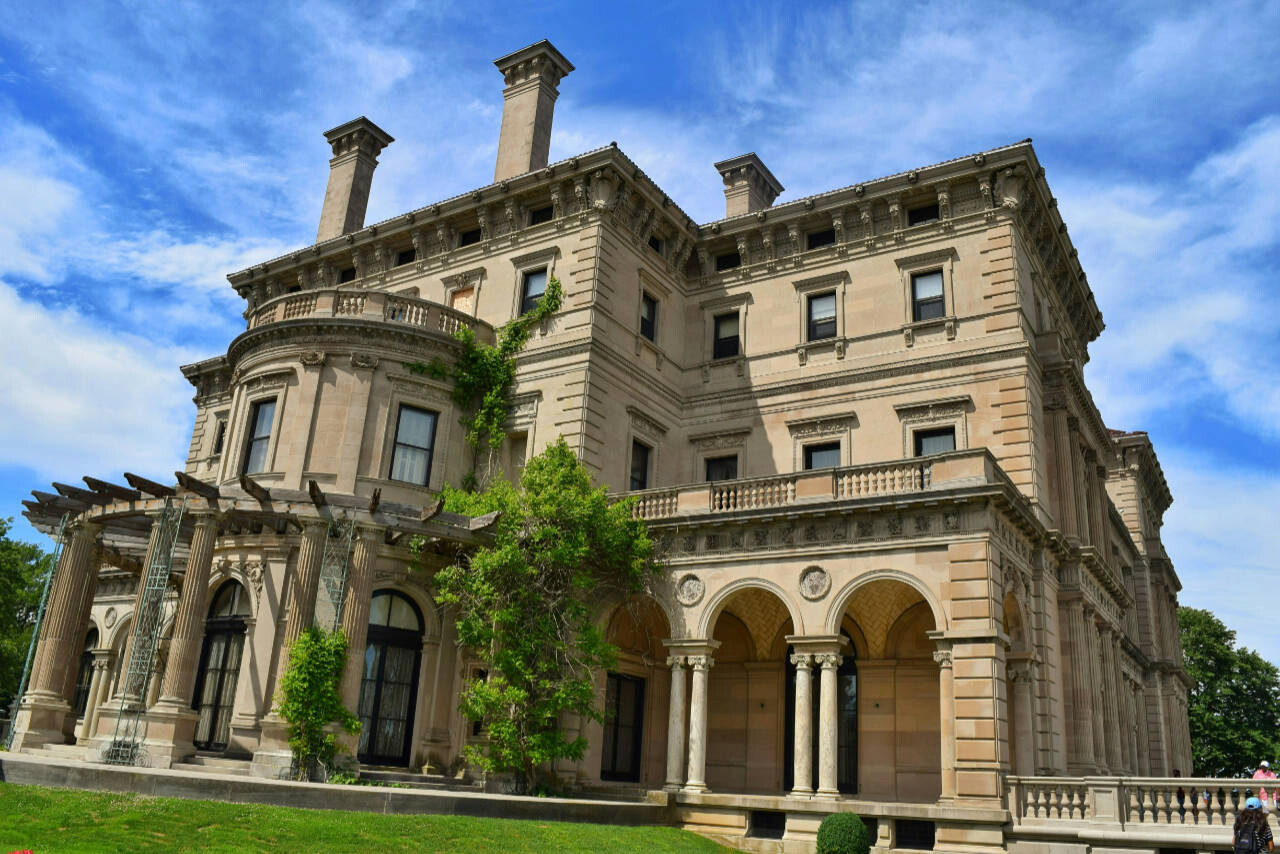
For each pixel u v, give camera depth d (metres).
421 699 28.67
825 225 35.94
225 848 15.61
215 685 28.80
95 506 29.17
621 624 31.45
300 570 26.02
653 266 36.34
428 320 32.94
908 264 33.44
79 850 14.63
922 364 32.22
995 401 30.67
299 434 30.61
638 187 34.69
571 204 34.78
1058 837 21.53
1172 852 20.41
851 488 26.59
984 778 22.64
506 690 25.55
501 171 38.28
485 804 21.23
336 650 24.88
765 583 26.94
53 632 28.36
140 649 25.86
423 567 29.30
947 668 23.89
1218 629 75.12
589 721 28.44
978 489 24.14
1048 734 27.19
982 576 23.89
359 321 31.36
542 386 32.78
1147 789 21.52
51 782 19.19
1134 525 51.19
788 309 35.53
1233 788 20.56
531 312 33.78
